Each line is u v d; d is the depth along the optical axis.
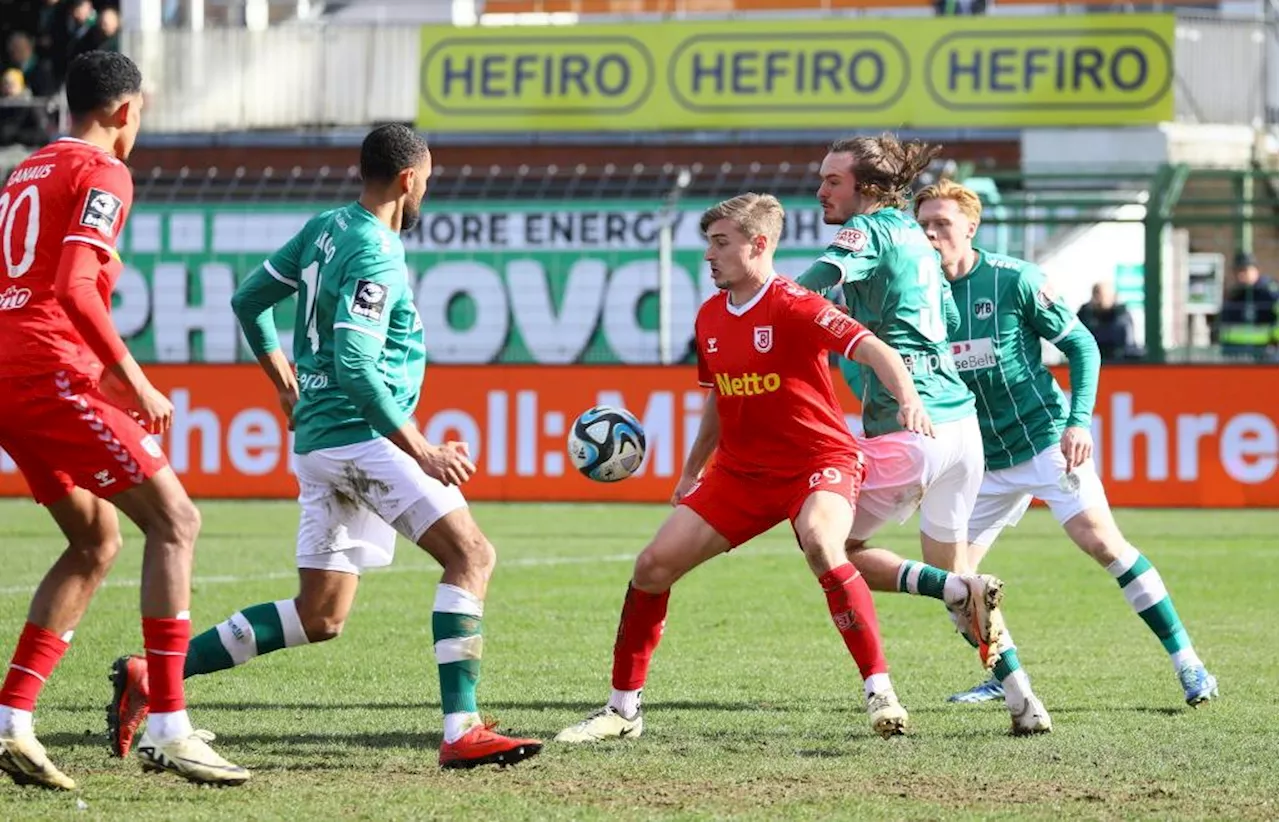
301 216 72.12
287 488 63.56
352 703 25.33
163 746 19.20
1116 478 60.88
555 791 19.23
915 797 19.03
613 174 79.81
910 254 23.44
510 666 28.97
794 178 80.25
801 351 21.52
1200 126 80.56
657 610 22.52
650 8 88.00
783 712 24.73
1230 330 68.94
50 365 18.91
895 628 34.06
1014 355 26.34
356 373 19.70
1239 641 32.00
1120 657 30.08
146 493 19.30
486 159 82.44
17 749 19.03
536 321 71.69
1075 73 77.00
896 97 77.81
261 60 84.19
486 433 63.19
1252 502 60.56
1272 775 20.30
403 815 17.98
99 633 31.95
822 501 21.66
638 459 24.05
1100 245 78.31
